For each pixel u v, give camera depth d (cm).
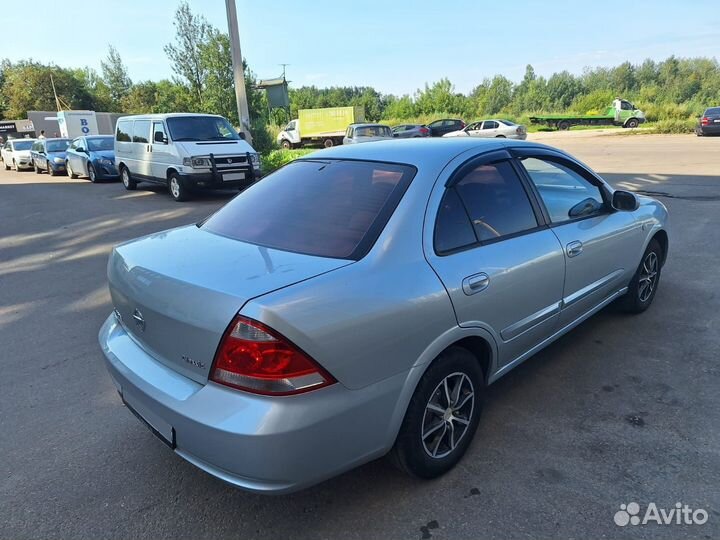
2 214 1123
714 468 257
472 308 249
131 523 237
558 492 245
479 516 233
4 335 456
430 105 6031
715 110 2717
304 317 192
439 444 254
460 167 273
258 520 237
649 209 430
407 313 219
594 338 405
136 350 245
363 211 250
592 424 297
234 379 193
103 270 656
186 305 207
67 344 434
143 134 1307
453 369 248
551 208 324
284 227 260
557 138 3181
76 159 1800
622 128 3825
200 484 262
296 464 195
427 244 241
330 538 225
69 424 317
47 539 229
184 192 1186
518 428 295
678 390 329
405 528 228
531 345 313
